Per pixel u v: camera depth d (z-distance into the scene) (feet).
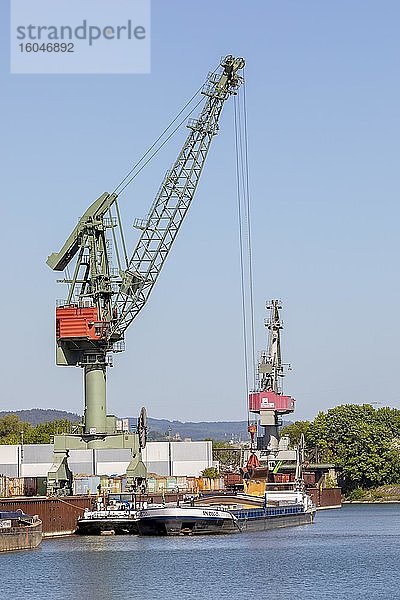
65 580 394.52
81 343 603.26
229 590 378.53
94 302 608.19
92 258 606.55
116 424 618.44
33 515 518.37
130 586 384.06
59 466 595.88
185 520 546.26
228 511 569.64
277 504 653.71
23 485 612.70
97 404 608.19
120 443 609.01
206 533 552.82
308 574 417.08
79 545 499.51
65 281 608.19
